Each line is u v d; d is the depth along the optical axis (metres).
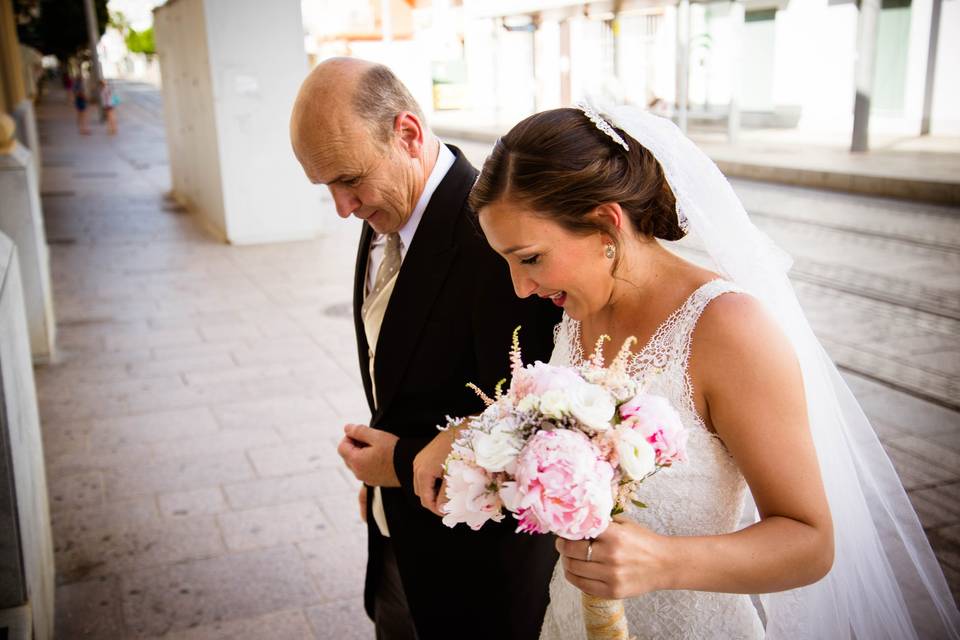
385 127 1.88
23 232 6.05
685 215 1.57
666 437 1.30
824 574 1.39
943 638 2.38
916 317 6.65
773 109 20.34
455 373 1.99
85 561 3.69
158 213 12.93
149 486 4.38
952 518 3.76
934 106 18.05
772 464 1.39
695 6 20.00
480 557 2.03
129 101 42.19
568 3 18.62
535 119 1.48
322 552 3.76
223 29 9.99
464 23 17.83
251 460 4.68
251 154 10.42
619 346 1.60
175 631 3.22
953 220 10.24
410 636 2.34
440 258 1.95
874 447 1.90
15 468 2.21
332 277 8.84
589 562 1.33
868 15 14.93
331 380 5.89
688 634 1.64
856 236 9.52
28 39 30.16
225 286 8.54
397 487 2.07
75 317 7.50
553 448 1.25
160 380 5.93
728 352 1.42
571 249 1.47
